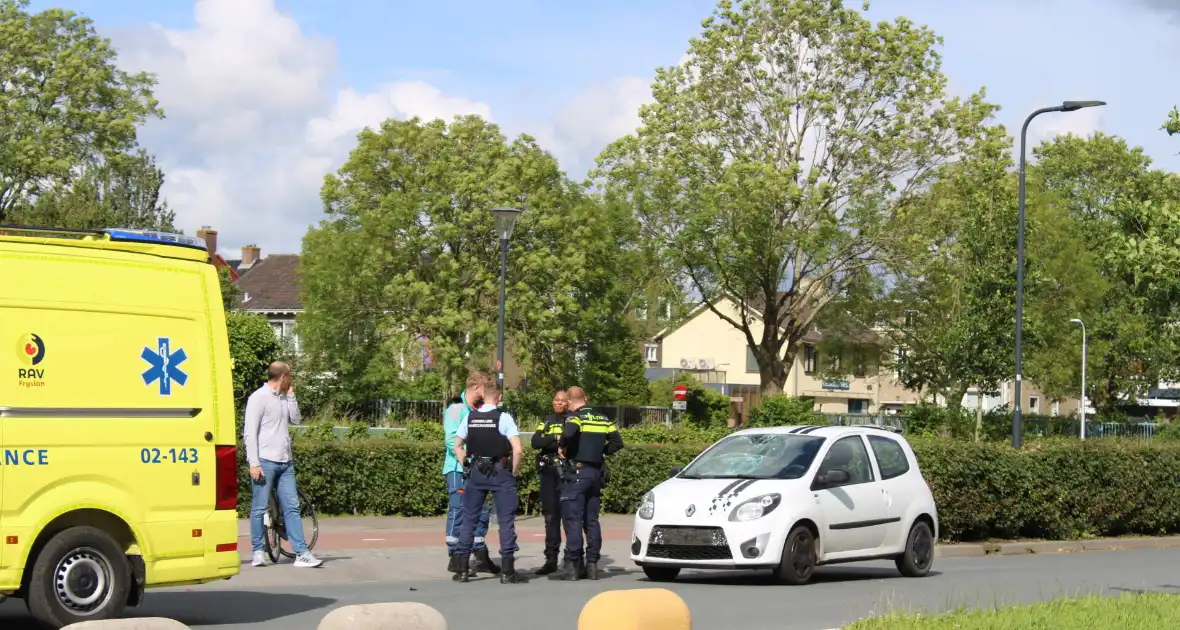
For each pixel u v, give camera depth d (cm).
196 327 988
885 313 5850
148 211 5478
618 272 5456
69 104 5350
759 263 5238
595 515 1442
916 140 5172
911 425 5244
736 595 1328
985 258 4219
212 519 980
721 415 6538
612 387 6081
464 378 5128
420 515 2067
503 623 1080
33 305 916
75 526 926
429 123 5406
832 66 5216
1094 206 7794
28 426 902
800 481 1445
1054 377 5762
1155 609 1127
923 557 1589
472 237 5247
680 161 5266
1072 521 2245
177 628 533
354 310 5206
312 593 1252
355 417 3191
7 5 5406
